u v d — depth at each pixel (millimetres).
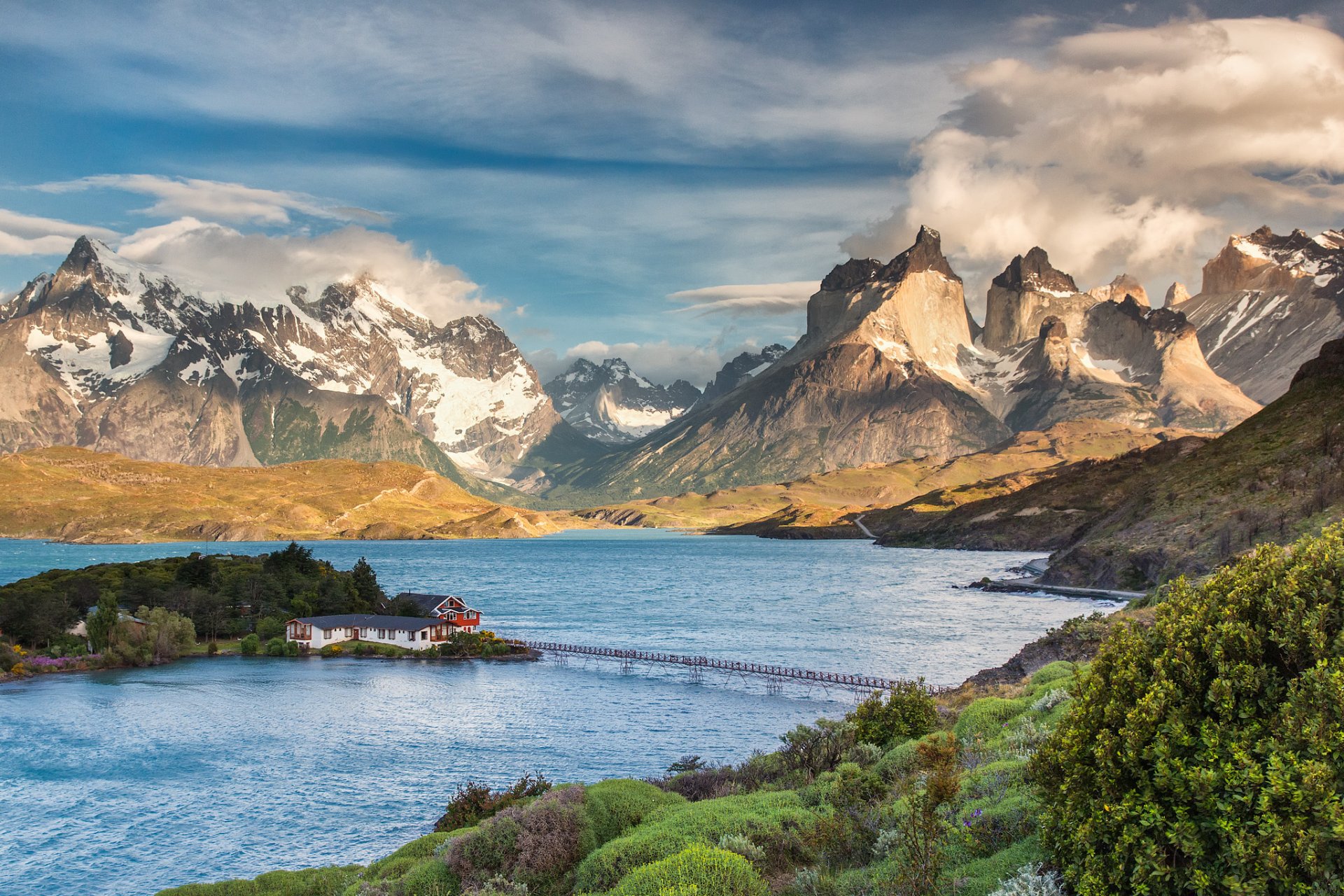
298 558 184000
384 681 118938
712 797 42438
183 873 54312
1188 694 18984
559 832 31672
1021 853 21703
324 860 56188
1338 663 17281
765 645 145125
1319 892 16094
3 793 69875
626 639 155125
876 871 23828
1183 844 17484
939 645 140750
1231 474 187750
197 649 143000
